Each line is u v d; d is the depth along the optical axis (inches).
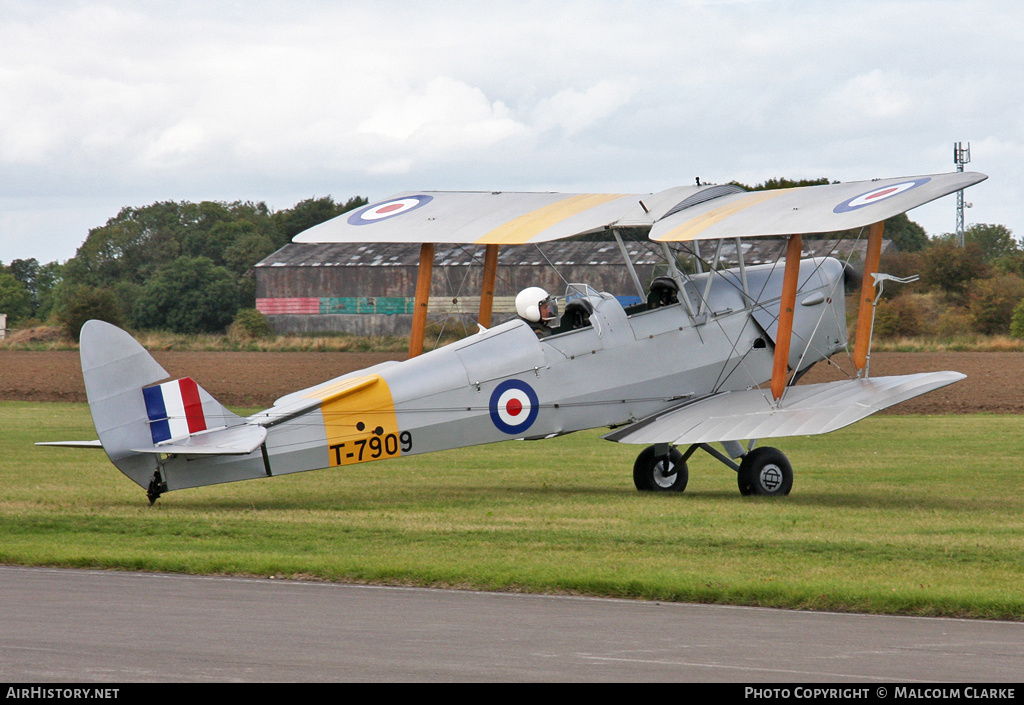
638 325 1892.2
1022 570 1181.1
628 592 1060.5
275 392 4111.7
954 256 7504.9
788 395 1861.5
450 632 898.7
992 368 4793.3
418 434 1720.0
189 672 776.9
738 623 941.8
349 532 1398.9
